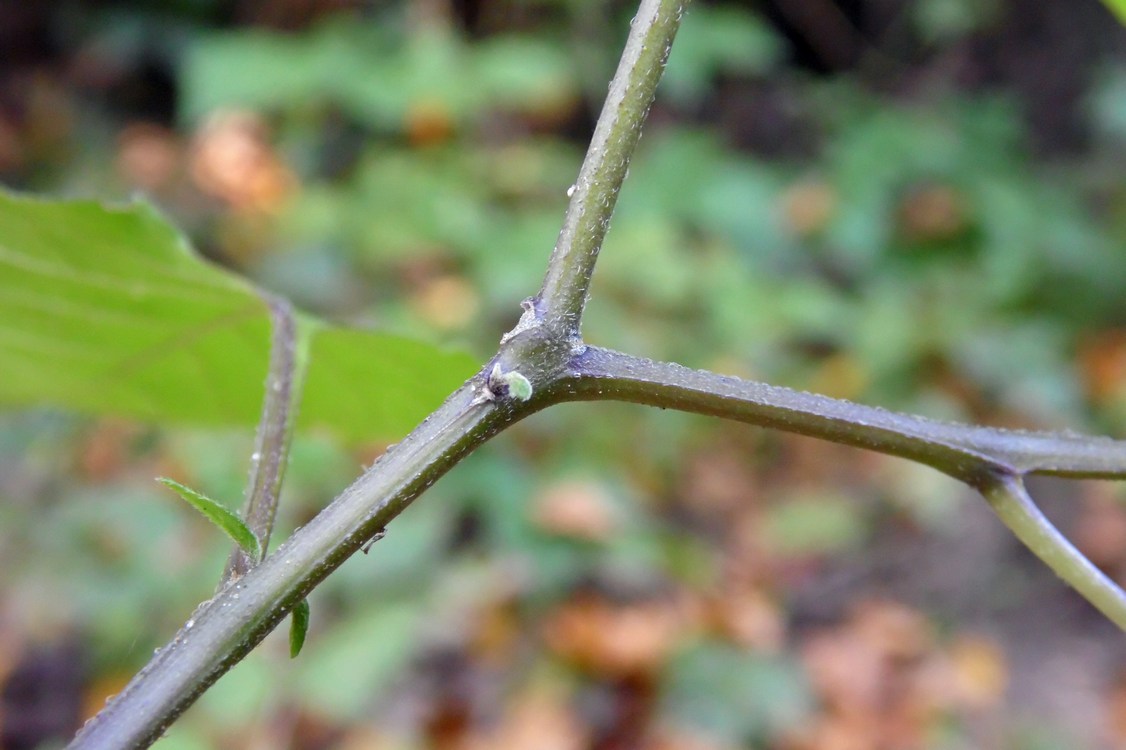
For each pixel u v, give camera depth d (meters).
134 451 1.65
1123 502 2.08
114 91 2.68
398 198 2.01
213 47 2.06
